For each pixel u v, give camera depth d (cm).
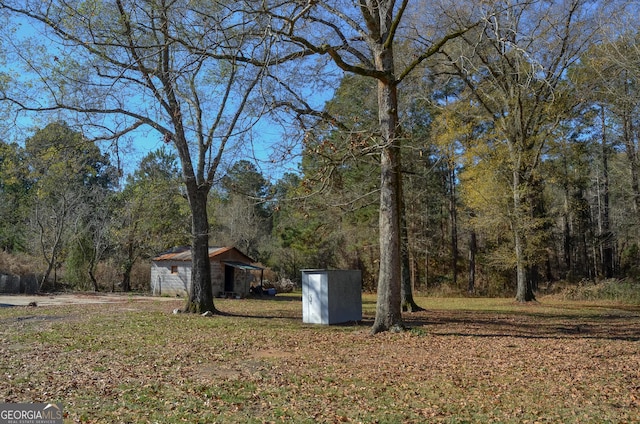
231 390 697
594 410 612
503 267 3052
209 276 1905
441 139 2248
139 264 4028
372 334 1273
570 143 2652
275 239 4738
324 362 909
